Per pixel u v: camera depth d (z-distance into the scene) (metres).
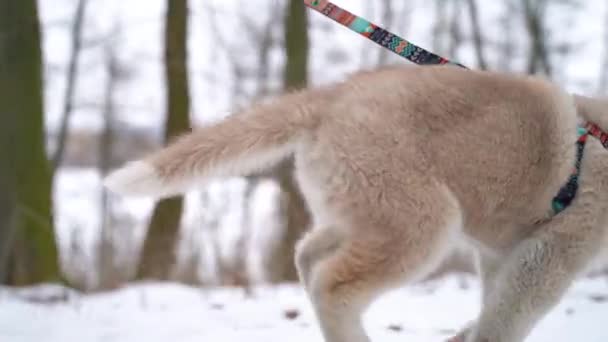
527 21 15.04
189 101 9.23
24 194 7.93
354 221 3.40
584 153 3.58
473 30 15.48
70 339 4.68
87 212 19.72
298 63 9.65
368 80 3.56
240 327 4.96
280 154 3.58
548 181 3.51
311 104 3.56
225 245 10.88
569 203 3.55
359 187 3.37
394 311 5.64
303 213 9.15
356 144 3.38
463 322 5.17
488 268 3.96
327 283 3.41
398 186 3.33
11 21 8.02
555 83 3.68
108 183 3.52
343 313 3.37
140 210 16.80
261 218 12.62
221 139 3.54
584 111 3.73
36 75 8.12
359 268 3.37
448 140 3.36
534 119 3.48
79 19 16.44
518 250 3.61
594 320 4.91
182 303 6.26
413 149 3.34
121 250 13.50
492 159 3.40
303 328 4.82
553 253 3.54
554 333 4.62
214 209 10.72
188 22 9.27
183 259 9.60
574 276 3.60
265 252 10.41
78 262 10.21
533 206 3.54
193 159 3.52
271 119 3.54
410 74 3.53
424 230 3.32
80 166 25.55
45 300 6.50
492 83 3.51
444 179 3.36
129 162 3.63
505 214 3.54
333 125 3.45
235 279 8.32
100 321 5.30
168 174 3.51
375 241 3.36
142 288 7.24
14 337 4.74
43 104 8.22
